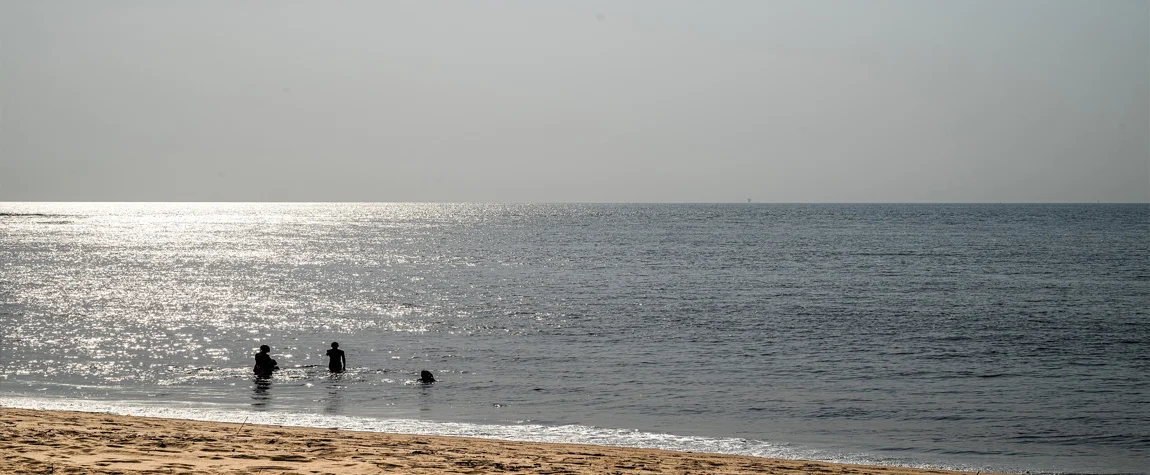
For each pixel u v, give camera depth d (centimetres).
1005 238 12488
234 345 3225
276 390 2372
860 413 2158
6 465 1009
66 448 1181
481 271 7250
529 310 4512
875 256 8856
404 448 1406
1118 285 5822
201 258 8719
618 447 1625
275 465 1112
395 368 2766
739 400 2302
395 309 4553
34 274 6594
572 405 2223
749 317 4200
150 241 12044
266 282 6131
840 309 4538
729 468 1381
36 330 3522
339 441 1454
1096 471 1650
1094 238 12381
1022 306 4662
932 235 13550
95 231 15250
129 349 3073
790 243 11431
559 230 16388
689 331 3703
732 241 12012
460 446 1493
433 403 2227
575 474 1205
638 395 2359
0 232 14500
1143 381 2611
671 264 7931
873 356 3059
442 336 3544
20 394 2220
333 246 11131
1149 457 1777
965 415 2142
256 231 15988
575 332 3672
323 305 4712
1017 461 1727
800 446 1809
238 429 1569
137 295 5100
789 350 3183
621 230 16188
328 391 2370
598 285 5962
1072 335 3578
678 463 1409
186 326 3747
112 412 1969
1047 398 2361
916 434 1953
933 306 4672
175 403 2145
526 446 1555
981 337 3522
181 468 1039
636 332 3672
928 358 3017
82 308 4372
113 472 985
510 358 2986
